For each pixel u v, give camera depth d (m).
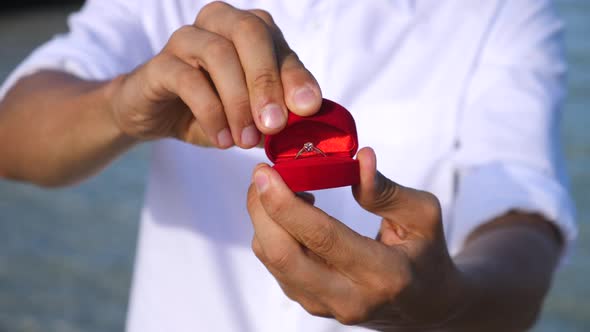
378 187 0.62
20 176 0.84
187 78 0.63
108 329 2.23
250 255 0.89
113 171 3.69
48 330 2.21
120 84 0.73
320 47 0.89
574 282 2.65
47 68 0.86
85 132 0.76
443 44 0.88
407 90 0.88
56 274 2.59
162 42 0.93
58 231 2.95
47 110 0.79
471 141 0.85
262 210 0.62
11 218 3.09
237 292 0.90
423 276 0.65
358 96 0.89
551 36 0.89
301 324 0.87
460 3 0.88
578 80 5.53
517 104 0.84
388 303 0.64
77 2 9.21
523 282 0.74
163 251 0.92
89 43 0.88
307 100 0.61
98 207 3.20
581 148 4.13
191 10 0.93
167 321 0.91
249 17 0.63
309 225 0.60
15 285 2.50
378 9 0.89
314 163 0.62
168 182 0.92
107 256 2.72
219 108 0.63
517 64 0.86
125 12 0.92
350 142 0.66
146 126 0.68
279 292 0.88
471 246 0.77
